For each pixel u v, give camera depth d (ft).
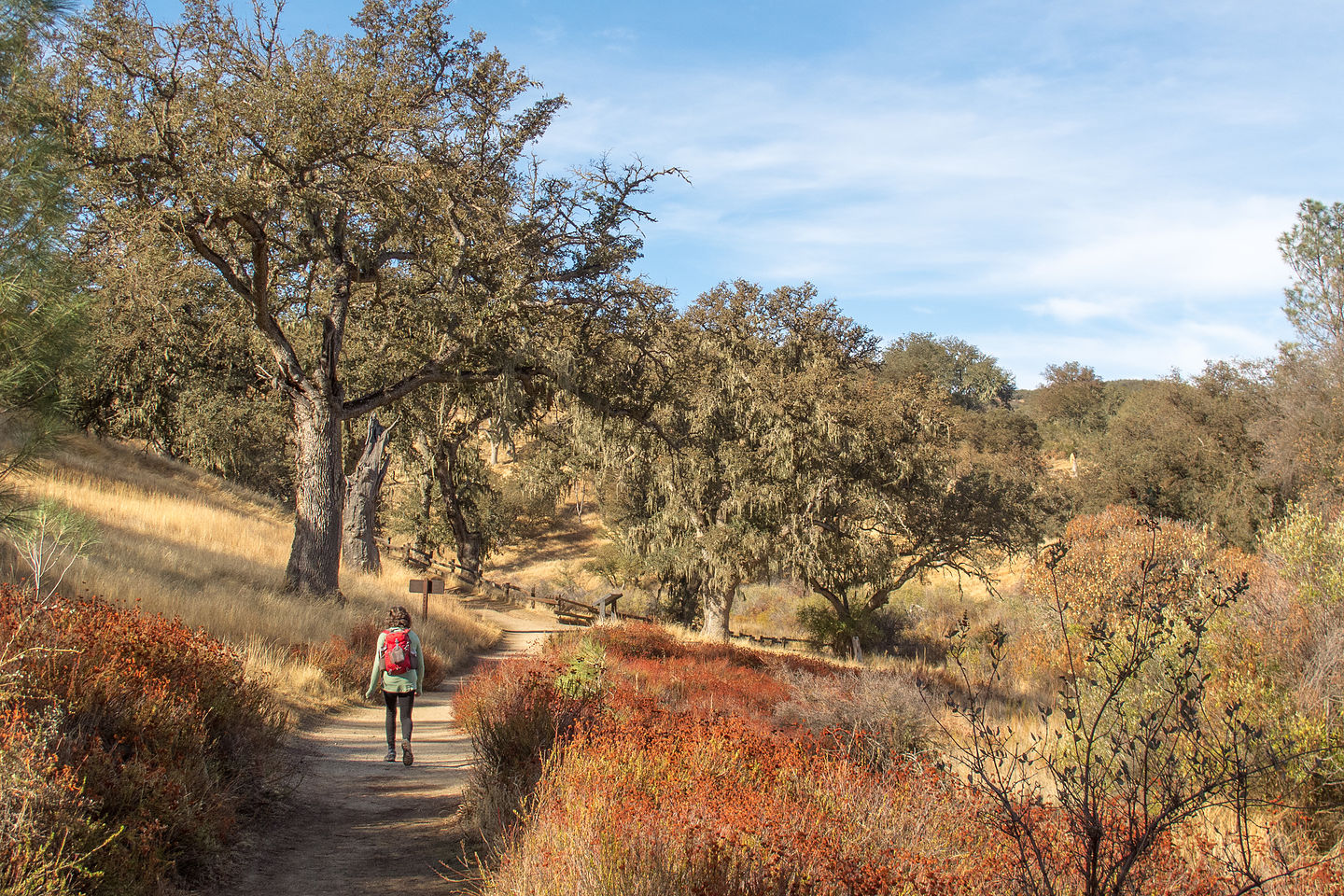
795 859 13.35
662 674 46.70
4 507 21.81
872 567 100.73
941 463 105.29
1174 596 13.91
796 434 97.25
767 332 137.18
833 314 145.79
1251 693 20.70
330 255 63.82
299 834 20.06
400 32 60.54
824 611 117.91
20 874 11.51
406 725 28.63
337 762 28.27
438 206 61.46
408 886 16.89
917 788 17.47
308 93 52.16
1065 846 13.07
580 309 68.59
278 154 53.67
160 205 51.37
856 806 16.44
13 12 17.88
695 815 15.01
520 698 26.22
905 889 12.66
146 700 19.06
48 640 19.29
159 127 50.44
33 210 17.52
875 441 102.01
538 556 213.05
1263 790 19.17
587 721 23.80
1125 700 17.49
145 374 109.81
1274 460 112.78
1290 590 25.04
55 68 20.53
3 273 17.04
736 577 97.25
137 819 15.29
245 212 52.70
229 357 114.83
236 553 68.39
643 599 159.94
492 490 188.24
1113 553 56.54
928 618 123.85
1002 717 33.81
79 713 17.39
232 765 21.44
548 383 70.59
